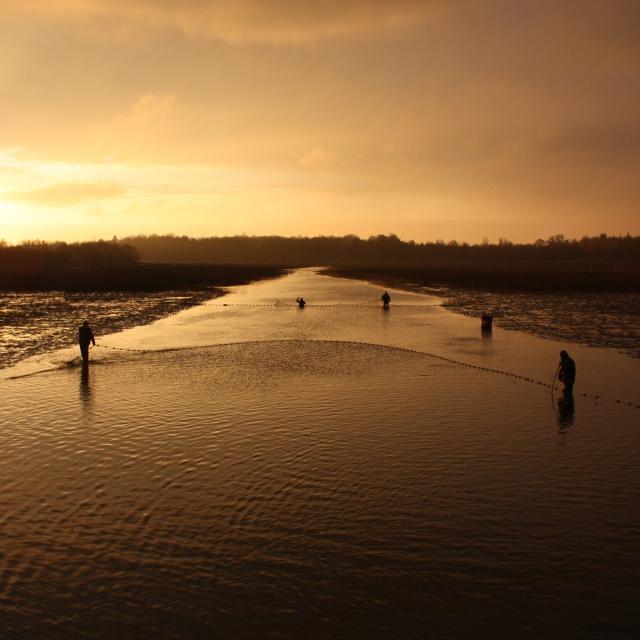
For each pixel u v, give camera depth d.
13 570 9.65
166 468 13.82
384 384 22.31
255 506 11.89
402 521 11.24
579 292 76.75
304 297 71.06
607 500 12.16
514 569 9.64
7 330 38.03
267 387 21.83
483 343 32.72
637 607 8.67
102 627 8.30
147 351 30.12
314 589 9.12
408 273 146.12
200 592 9.05
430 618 8.45
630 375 23.98
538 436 16.14
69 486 12.81
